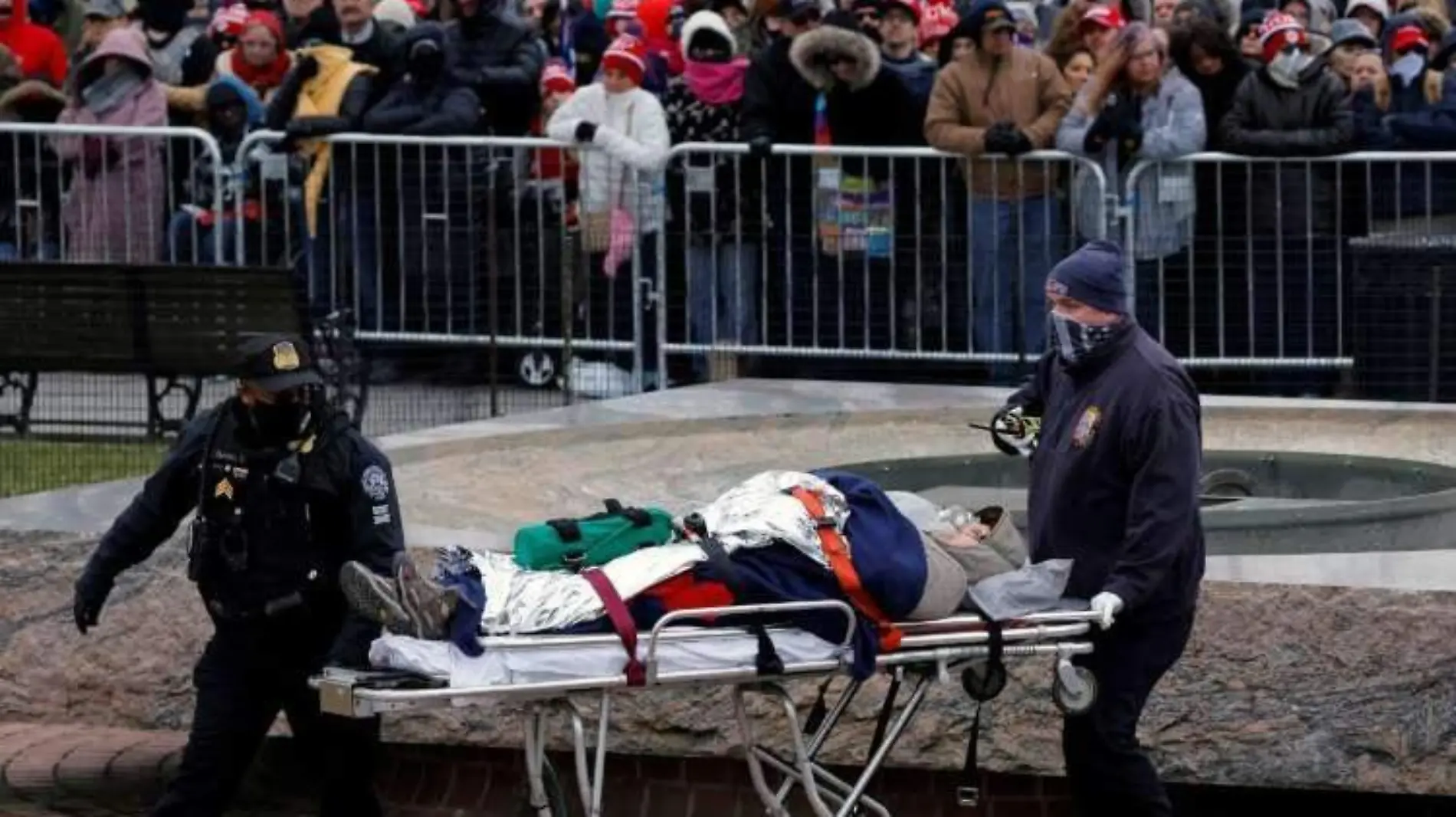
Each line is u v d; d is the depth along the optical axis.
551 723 13.62
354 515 12.58
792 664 11.38
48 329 23.98
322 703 11.07
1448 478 17.53
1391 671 13.04
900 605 11.52
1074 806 13.58
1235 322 24.78
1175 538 11.84
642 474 18.03
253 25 27.22
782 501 11.65
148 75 26.95
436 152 25.70
